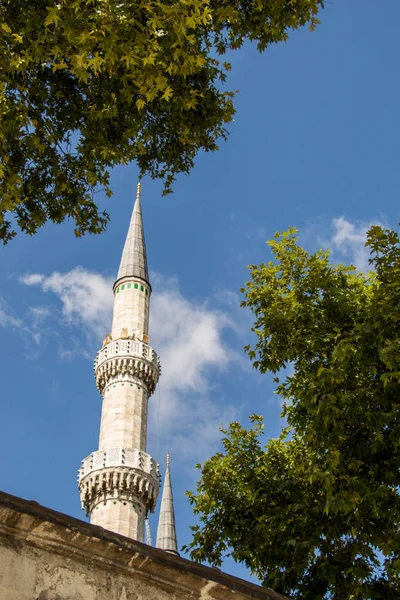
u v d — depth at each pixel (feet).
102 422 153.79
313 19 57.67
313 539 51.67
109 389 157.17
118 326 170.09
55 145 56.44
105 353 161.17
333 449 50.88
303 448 63.62
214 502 60.64
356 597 51.37
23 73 47.29
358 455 52.42
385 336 51.98
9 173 52.03
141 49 44.70
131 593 28.40
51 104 55.31
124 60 46.91
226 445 65.10
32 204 58.80
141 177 61.72
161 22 44.34
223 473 62.90
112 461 140.77
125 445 147.13
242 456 64.13
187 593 29.78
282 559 54.44
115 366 157.38
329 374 52.70
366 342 52.70
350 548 51.39
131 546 29.01
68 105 55.36
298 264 63.26
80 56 44.04
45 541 27.22
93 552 28.09
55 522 27.50
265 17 57.41
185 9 44.34
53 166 57.36
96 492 140.46
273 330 59.21
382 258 56.59
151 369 161.48
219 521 59.93
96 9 43.91
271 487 58.95
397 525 50.70
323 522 53.31
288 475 56.80
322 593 52.39
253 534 57.57
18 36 45.78
